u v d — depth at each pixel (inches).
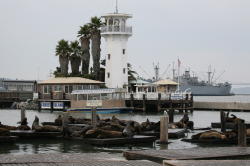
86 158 677.9
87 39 3484.3
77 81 2906.0
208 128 1450.5
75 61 3501.5
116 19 3181.6
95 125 1123.3
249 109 2871.6
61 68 3472.0
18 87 5413.4
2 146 1018.7
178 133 1197.1
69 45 3481.8
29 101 3437.5
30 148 988.6
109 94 2620.6
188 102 2723.9
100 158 687.1
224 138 1040.2
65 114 1144.8
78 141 1088.2
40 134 1151.6
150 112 2652.6
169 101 2679.6
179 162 601.6
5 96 3954.2
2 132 1062.4
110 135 1046.4
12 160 644.7
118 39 3181.6
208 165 578.9
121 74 3189.0
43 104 3002.0
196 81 7155.5
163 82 3004.4
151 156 724.0
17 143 1068.5
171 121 1513.3
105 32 3174.2
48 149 972.6
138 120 1955.0
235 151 786.2
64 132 1141.1
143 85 3026.6
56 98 2871.6
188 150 794.8
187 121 1460.4
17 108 3405.5
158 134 1176.2
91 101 2620.6
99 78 3435.0
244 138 909.8
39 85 3065.9
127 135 1055.0
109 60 3198.8
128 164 601.0
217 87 7239.2
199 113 2682.1
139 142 1050.1
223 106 3009.4
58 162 625.6
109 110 2513.5
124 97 2682.1
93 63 3420.3
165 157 708.7
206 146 1010.1
